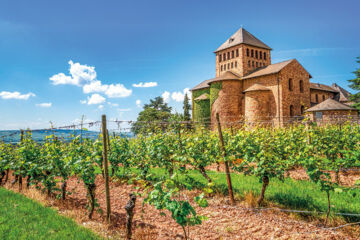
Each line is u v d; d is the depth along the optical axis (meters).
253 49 43.59
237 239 5.12
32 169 7.85
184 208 3.99
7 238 4.64
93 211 6.57
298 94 35.94
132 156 9.90
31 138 9.16
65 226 5.34
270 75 35.16
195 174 10.16
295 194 7.15
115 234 5.36
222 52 46.41
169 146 9.02
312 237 5.03
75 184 10.53
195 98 47.75
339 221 5.53
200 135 9.70
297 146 8.96
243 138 8.14
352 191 5.28
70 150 7.96
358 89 36.19
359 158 6.70
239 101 38.47
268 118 34.03
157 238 5.20
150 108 53.78
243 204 6.86
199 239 5.16
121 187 9.59
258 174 6.73
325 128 11.45
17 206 6.69
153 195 4.27
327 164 6.46
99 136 8.13
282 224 5.65
